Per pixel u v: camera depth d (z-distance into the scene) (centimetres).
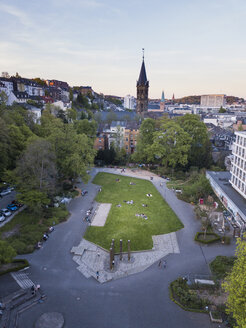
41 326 2898
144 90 17975
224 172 8250
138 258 4297
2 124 6041
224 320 3092
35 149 5319
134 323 3005
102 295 3438
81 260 4178
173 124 8881
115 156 10250
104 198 6719
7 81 15200
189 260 4266
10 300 3197
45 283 3609
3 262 3788
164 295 3478
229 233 5122
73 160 6581
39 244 4478
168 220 5606
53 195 6328
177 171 9200
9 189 6378
